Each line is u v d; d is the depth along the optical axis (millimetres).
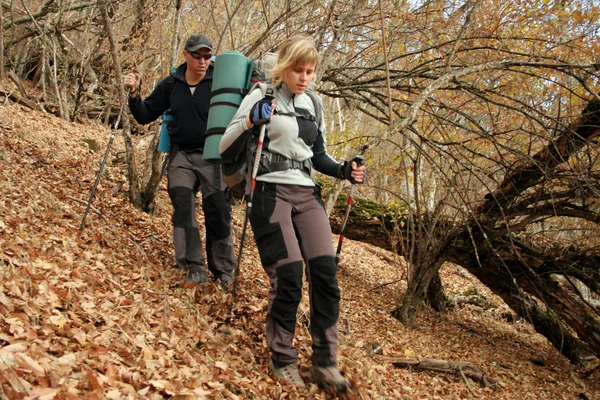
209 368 2963
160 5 9484
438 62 6840
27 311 2574
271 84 3270
